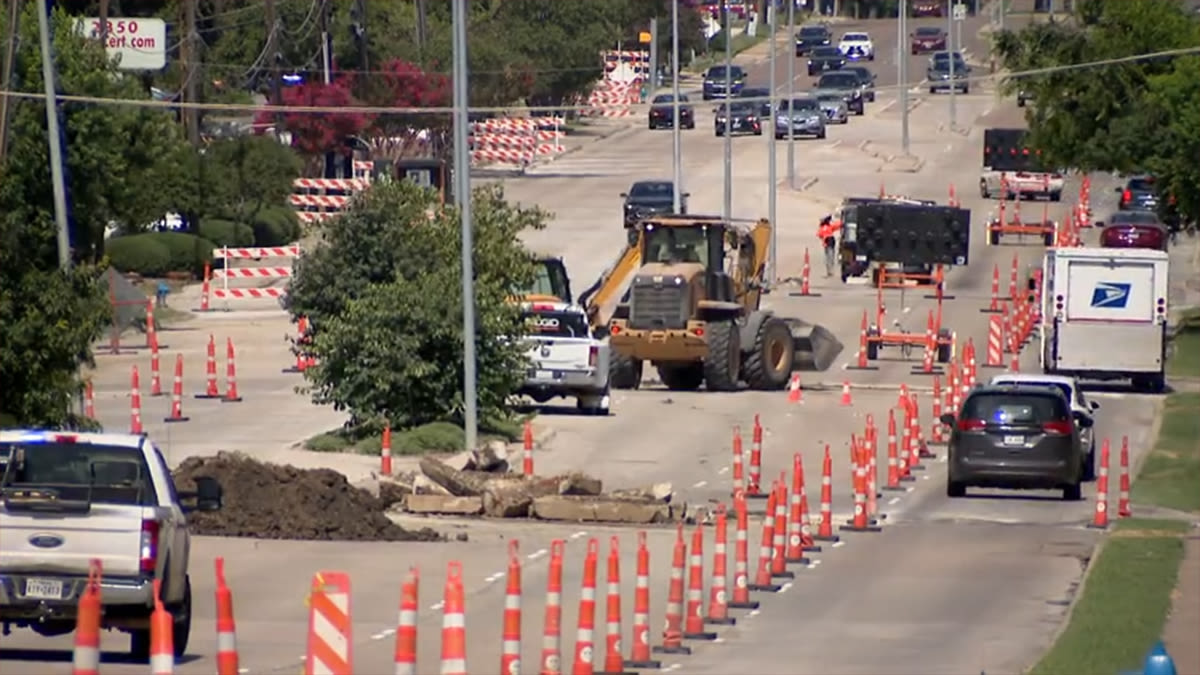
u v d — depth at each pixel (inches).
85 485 2746.1
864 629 3287.4
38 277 4165.8
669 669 2893.7
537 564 3983.8
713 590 3358.8
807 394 6968.5
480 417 5807.1
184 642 2864.2
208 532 4256.9
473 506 4702.3
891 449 5285.4
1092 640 3038.9
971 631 3277.6
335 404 5807.1
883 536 4473.4
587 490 4813.0
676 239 7022.6
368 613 3383.4
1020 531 4562.0
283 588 3639.3
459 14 5615.2
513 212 7037.4
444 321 5698.8
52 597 2655.0
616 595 2795.3
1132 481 5423.2
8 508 2657.5
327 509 4325.8
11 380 4156.0
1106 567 3873.0
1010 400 5039.4
